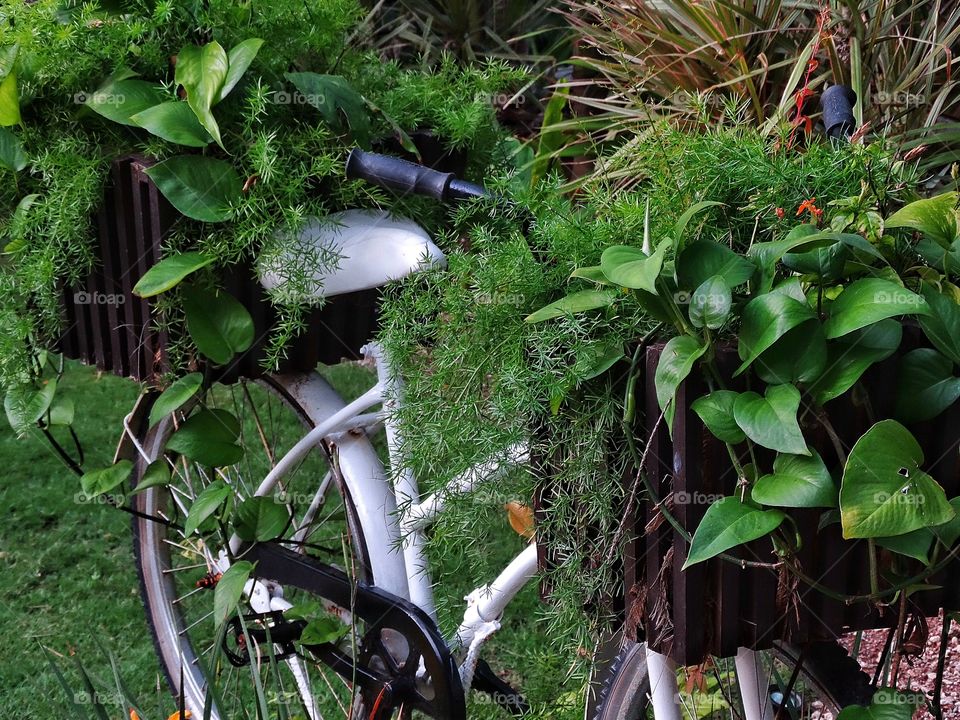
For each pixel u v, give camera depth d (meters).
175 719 1.78
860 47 2.09
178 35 1.45
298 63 1.54
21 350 1.53
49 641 2.27
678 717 1.27
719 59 2.25
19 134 1.48
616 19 2.40
